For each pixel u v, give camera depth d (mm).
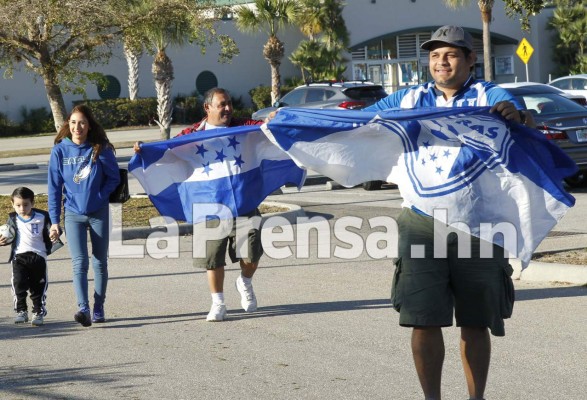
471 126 5477
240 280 8836
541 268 9789
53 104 18516
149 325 8445
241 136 8305
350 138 5727
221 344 7645
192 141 8234
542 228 5523
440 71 5566
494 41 51281
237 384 6480
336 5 46188
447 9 50250
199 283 10391
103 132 8523
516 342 7336
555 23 50406
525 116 5441
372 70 49688
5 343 7941
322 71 46500
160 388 6457
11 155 33156
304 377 6594
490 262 5320
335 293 9570
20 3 16891
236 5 47562
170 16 18578
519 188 5480
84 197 8375
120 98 46500
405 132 5555
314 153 5805
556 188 5543
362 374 6625
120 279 10758
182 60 47938
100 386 6559
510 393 6086
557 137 17125
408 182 5504
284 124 5781
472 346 5441
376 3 48844
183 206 8438
